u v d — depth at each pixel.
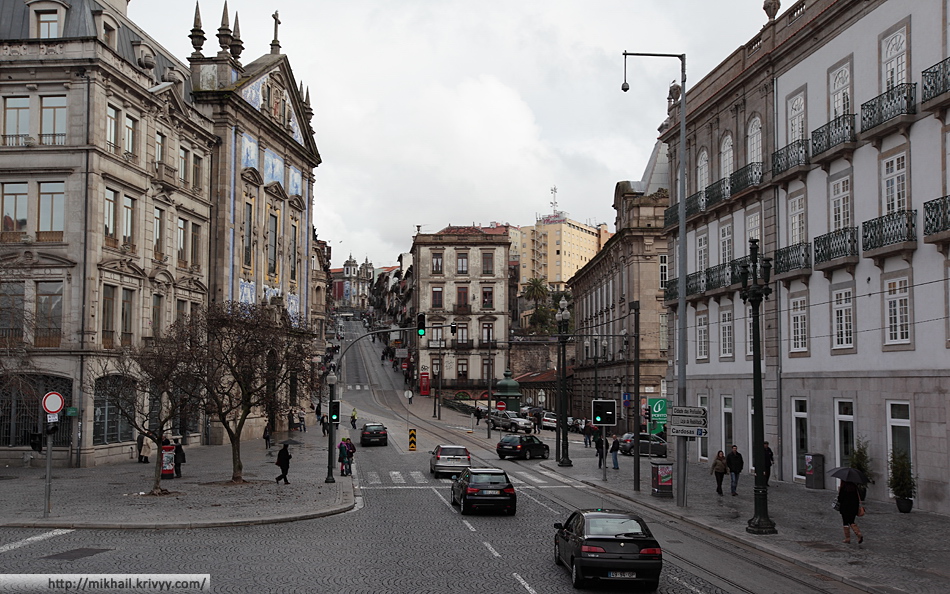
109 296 39.38
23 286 37.38
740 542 19.50
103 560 16.20
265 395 33.03
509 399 86.69
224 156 52.72
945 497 23.23
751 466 34.97
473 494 23.61
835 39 29.56
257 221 58.47
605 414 33.84
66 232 37.44
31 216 37.66
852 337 28.00
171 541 18.75
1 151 37.62
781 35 33.56
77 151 37.59
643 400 59.88
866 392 27.12
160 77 48.12
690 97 43.03
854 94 28.34
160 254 45.03
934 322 23.92
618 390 65.62
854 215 28.11
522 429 66.38
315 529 21.00
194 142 49.34
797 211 31.94
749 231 35.81
